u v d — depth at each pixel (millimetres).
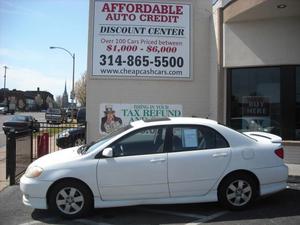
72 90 47594
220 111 13258
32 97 138500
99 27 13953
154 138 7371
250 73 13141
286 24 12555
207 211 7504
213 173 7320
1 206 8047
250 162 7422
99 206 7148
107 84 13969
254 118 13062
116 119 13938
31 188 7078
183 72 14195
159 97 14094
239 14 12344
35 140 16984
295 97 12578
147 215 7336
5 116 74500
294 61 12461
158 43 14094
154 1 14086
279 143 7777
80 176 7062
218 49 13359
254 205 7852
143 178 7160
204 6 14391
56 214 7434
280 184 7602
